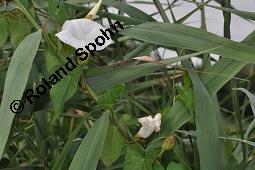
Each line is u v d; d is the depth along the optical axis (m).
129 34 0.63
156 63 0.62
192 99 0.63
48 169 0.75
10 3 0.66
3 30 0.66
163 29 0.63
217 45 0.61
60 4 0.62
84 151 0.58
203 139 0.60
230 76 0.64
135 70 0.65
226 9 0.68
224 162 0.62
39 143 0.75
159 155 0.62
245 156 0.68
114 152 0.62
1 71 0.72
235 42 0.61
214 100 0.66
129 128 0.67
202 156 0.60
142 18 0.73
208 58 0.73
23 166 0.75
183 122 0.63
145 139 0.66
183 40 0.62
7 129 0.54
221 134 0.64
